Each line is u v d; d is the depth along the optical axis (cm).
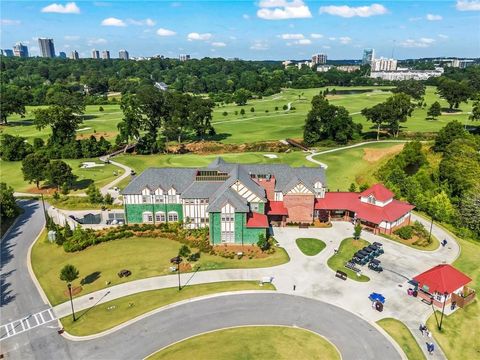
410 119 19612
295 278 6331
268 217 8606
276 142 15812
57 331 5122
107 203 9612
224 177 8412
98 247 7462
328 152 13862
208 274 6450
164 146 15138
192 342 4872
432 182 10969
